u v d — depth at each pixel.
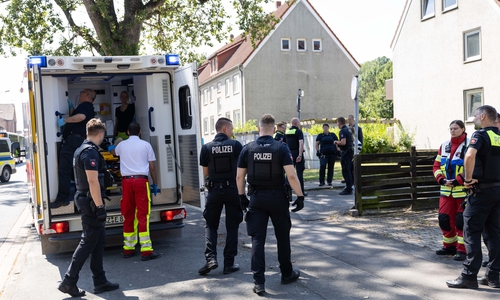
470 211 5.02
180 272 6.11
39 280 6.06
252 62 34.03
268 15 17.89
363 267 5.86
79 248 5.25
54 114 7.06
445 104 22.23
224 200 5.88
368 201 9.06
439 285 5.14
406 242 6.93
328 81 35.72
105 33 15.27
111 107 9.94
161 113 7.67
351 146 11.63
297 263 6.15
